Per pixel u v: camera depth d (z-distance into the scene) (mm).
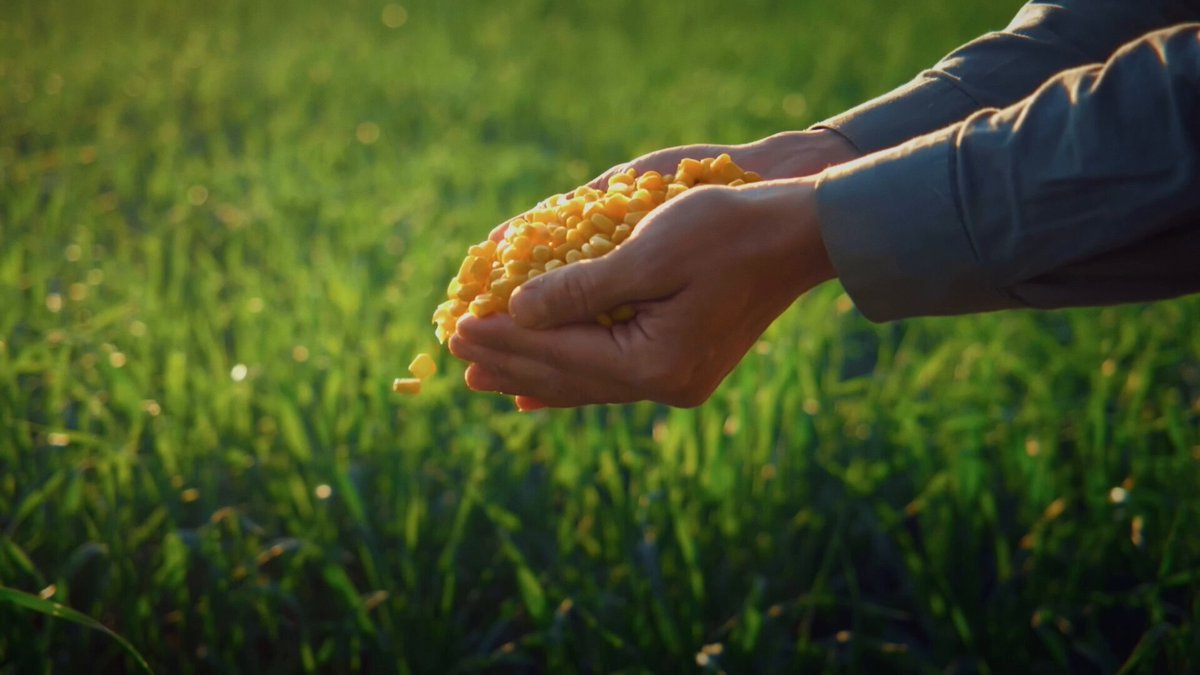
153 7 4660
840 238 775
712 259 807
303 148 2668
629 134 2936
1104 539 1219
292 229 2150
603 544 1273
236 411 1427
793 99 3352
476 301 855
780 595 1241
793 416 1386
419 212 2258
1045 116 741
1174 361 1581
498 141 2971
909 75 3674
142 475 1320
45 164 2428
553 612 1178
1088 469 1337
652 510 1260
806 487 1350
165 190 2379
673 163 997
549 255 876
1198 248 741
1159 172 712
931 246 761
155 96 3146
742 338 850
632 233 831
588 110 3182
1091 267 752
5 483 1284
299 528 1244
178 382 1429
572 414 1575
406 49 4000
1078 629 1213
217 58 3756
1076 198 729
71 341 1502
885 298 783
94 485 1318
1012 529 1318
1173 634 1094
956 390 1524
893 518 1221
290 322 1677
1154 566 1222
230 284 1959
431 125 2979
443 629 1170
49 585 1227
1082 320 1710
